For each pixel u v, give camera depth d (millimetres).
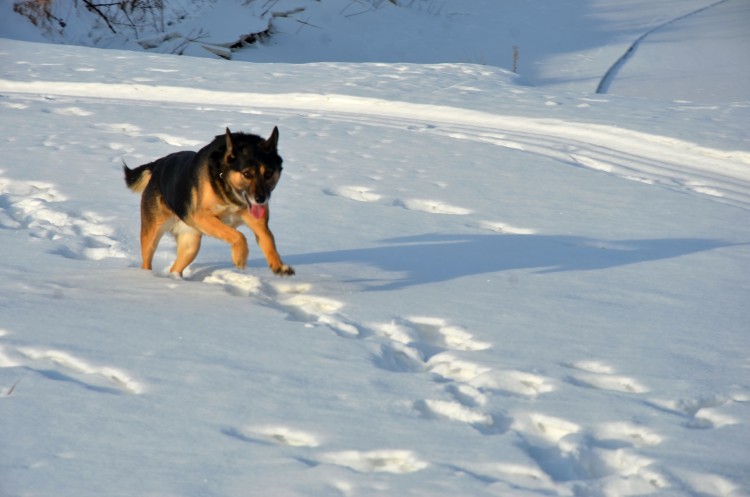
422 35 40219
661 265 10602
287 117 18656
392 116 19641
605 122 18688
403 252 10828
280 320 8281
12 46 27172
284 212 12359
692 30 42094
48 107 19094
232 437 5949
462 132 18062
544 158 16000
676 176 15297
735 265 10664
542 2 48625
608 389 6996
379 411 6383
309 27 38656
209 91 21469
